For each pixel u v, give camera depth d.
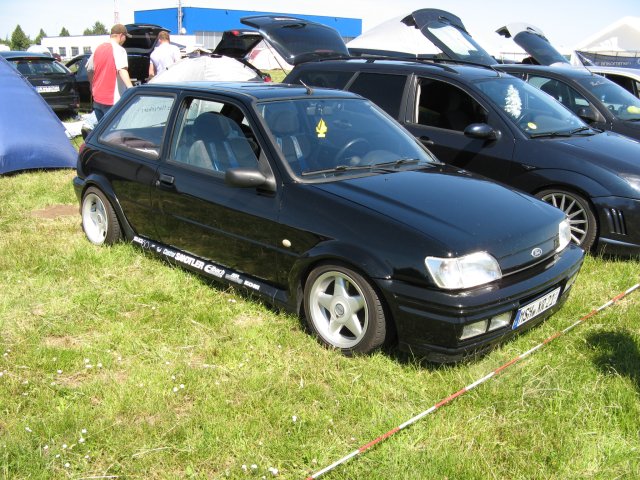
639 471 2.73
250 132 4.16
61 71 13.76
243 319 4.12
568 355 3.69
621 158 5.41
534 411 3.14
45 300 4.33
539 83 7.88
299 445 2.85
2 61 8.53
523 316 3.46
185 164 4.52
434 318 3.20
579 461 2.79
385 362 3.52
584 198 5.36
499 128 5.82
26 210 6.66
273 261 3.93
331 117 4.50
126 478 2.63
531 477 2.70
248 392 3.25
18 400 3.14
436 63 6.68
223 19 48.47
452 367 3.49
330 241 3.56
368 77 6.73
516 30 11.77
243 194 4.05
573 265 3.81
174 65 11.08
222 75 11.03
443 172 4.31
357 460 2.76
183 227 4.54
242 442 2.84
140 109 5.12
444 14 8.40
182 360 3.57
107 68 8.83
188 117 4.64
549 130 5.88
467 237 3.33
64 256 5.12
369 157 4.31
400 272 3.29
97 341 3.79
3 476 2.59
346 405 3.15
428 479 2.65
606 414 3.11
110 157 5.15
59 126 8.77
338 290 3.62
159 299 4.36
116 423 2.98
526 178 5.61
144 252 5.07
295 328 3.94
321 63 7.24
